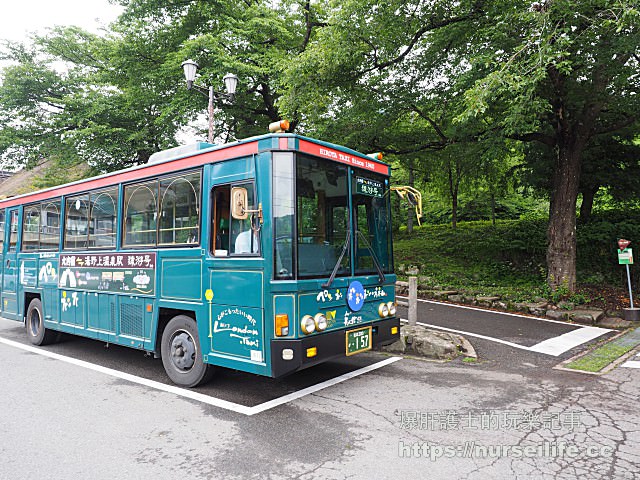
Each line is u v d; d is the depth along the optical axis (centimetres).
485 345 758
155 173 593
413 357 691
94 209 702
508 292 1196
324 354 462
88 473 331
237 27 1492
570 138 1123
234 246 488
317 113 1266
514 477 319
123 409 470
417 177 2303
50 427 421
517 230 1688
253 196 470
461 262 1589
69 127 1748
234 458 354
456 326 909
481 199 2439
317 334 462
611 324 934
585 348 739
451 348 685
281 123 475
